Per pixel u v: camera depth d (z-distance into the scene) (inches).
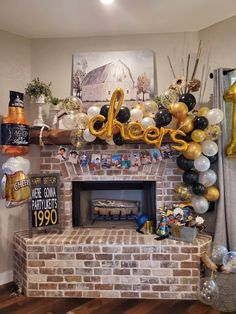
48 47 115.2
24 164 98.8
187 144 94.4
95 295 93.3
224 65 106.1
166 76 112.8
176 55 112.7
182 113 93.7
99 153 110.0
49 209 102.0
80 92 113.1
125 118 92.8
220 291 84.7
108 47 114.3
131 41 113.7
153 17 100.8
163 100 98.3
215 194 98.1
